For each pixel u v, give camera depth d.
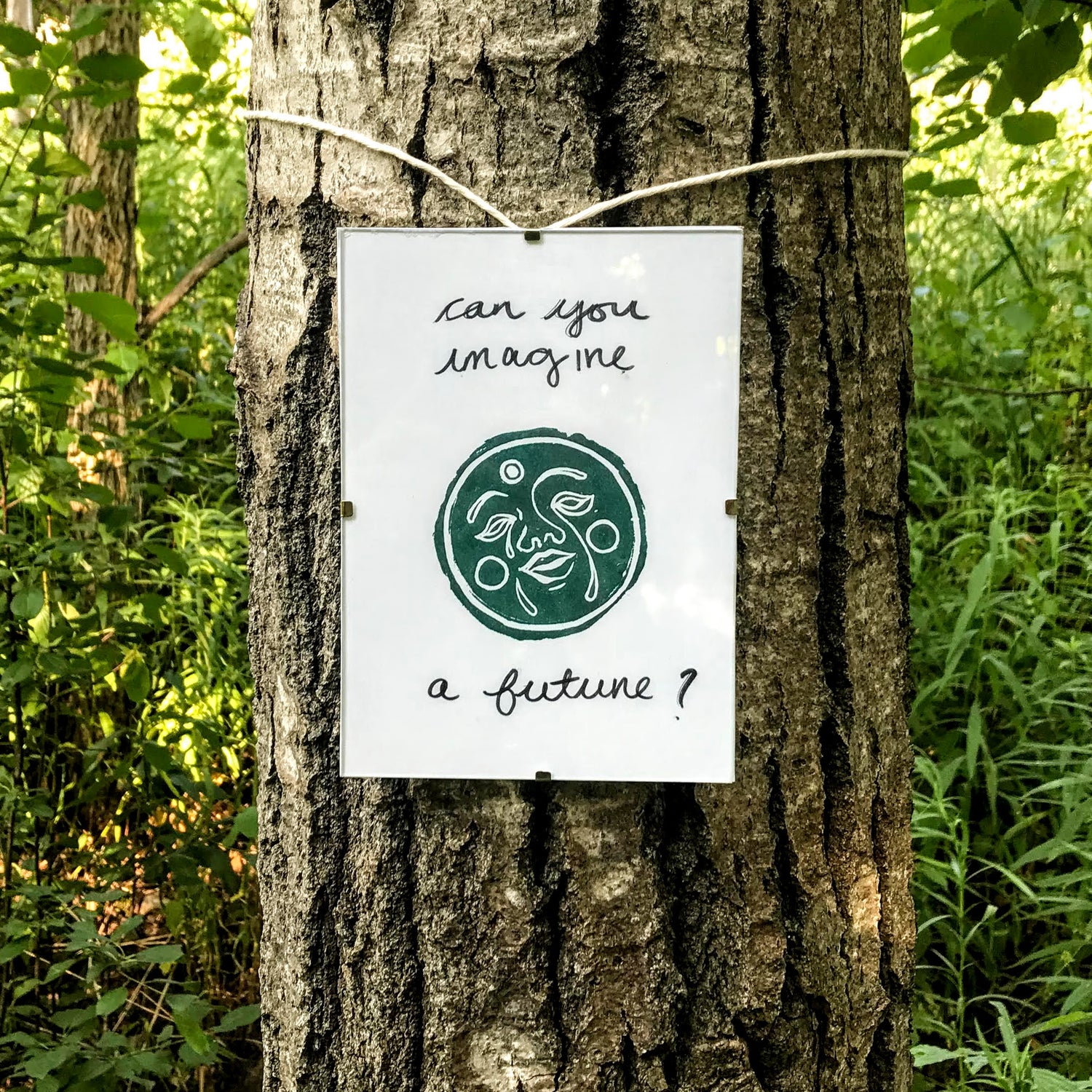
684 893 1.06
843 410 1.09
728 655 1.00
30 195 2.42
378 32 1.02
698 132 1.00
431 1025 1.06
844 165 1.07
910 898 1.22
